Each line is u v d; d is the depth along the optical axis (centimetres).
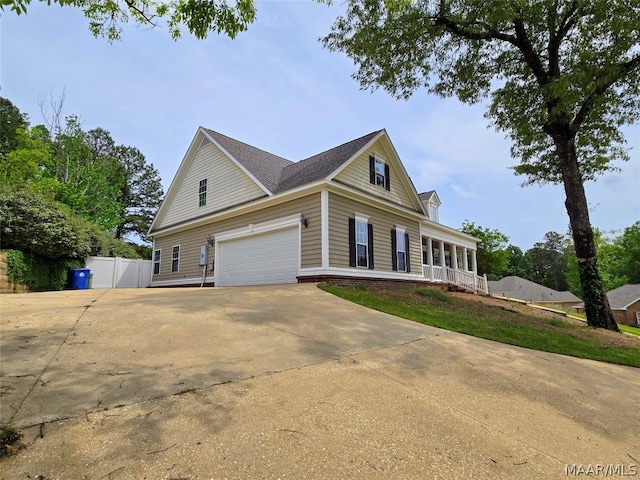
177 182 1838
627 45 820
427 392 341
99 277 1825
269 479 190
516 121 1095
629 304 3478
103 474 186
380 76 1161
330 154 1436
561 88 871
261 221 1333
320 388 324
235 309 645
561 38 1007
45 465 191
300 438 235
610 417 339
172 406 269
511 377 416
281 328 530
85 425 235
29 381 297
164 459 203
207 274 1557
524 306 1566
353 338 511
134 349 397
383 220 1436
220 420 252
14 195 1350
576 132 1037
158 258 1931
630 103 1070
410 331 588
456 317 781
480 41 1136
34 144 2588
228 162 1535
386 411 289
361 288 1027
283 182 1361
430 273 1794
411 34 1038
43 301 686
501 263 3156
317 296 837
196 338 453
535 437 277
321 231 1123
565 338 723
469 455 237
